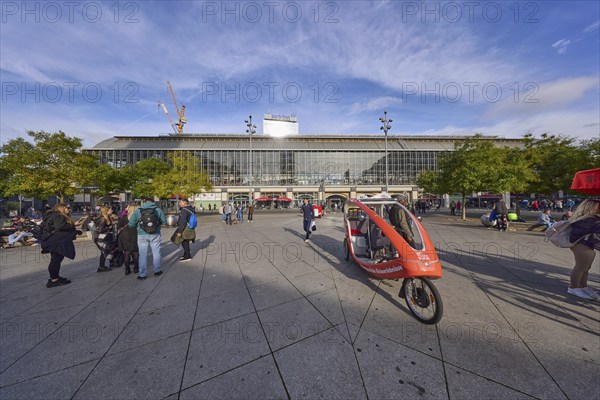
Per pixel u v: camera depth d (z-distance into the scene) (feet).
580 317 10.11
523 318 10.05
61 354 7.95
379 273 12.69
